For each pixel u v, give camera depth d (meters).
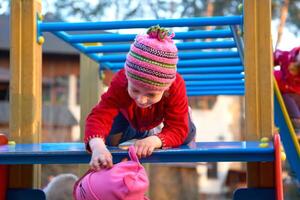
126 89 2.61
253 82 2.87
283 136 4.05
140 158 2.42
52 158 2.47
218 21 3.05
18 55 3.10
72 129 12.51
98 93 5.00
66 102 15.57
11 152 2.44
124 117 2.88
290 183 10.35
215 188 18.12
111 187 2.23
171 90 2.61
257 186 2.89
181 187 10.81
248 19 2.92
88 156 2.47
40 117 3.16
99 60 4.69
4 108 10.94
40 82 3.17
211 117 21.69
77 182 2.44
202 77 5.12
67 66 11.88
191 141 2.93
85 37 3.77
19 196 3.04
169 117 2.64
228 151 2.37
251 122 2.85
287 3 13.89
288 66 4.41
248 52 2.90
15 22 3.12
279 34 12.75
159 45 2.42
